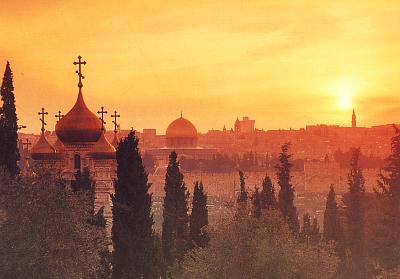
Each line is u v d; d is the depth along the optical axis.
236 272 152.38
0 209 120.06
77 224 122.12
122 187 147.38
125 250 145.50
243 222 155.62
